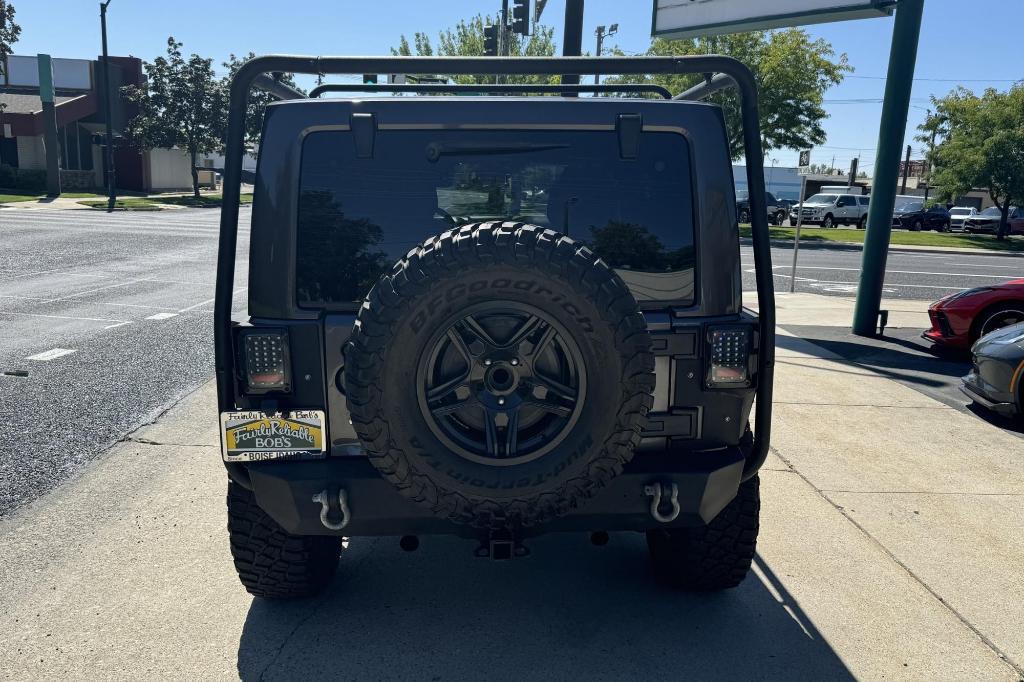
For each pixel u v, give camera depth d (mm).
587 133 2764
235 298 12398
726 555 3303
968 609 3506
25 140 45156
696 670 3012
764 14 12289
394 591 3592
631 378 2428
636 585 3676
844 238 31547
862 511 4578
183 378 7480
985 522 4449
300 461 2703
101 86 47906
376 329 2350
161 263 17109
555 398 2512
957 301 8766
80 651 3098
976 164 35031
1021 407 6164
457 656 3080
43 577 3705
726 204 2799
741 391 2766
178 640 3176
